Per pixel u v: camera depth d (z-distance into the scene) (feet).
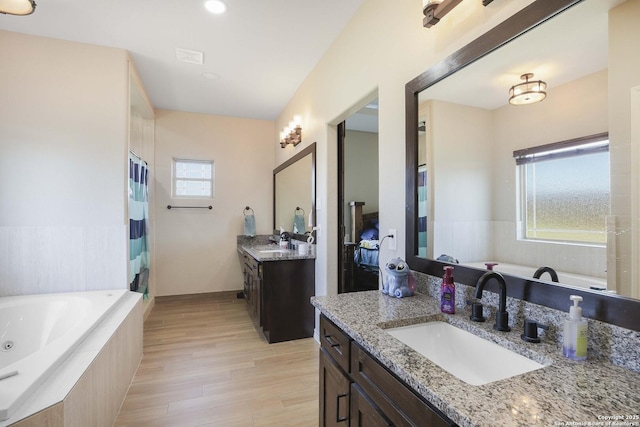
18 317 7.36
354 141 18.07
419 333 4.12
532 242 3.62
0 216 8.13
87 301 7.59
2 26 8.03
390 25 6.26
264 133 16.44
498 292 4.00
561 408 2.18
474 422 2.03
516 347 3.23
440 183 4.98
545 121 3.50
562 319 3.24
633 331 2.71
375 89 6.88
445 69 4.78
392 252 6.18
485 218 4.22
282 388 7.18
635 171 2.77
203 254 15.34
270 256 10.10
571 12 3.23
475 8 4.35
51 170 8.45
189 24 8.03
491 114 4.14
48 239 8.42
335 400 4.33
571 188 3.25
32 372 4.16
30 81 8.34
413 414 2.76
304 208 11.57
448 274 4.33
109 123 8.92
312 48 9.28
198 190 15.48
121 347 6.57
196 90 12.39
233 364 8.33
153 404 6.52
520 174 3.77
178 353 8.97
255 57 9.77
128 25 8.04
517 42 3.77
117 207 8.91
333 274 9.66
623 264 2.83
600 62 3.01
